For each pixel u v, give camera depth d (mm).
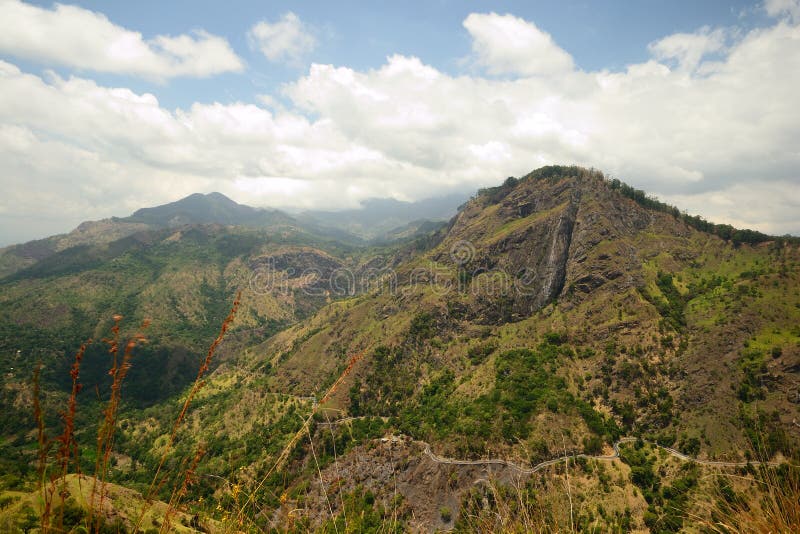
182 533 5836
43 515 4207
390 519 9461
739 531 7559
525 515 8305
